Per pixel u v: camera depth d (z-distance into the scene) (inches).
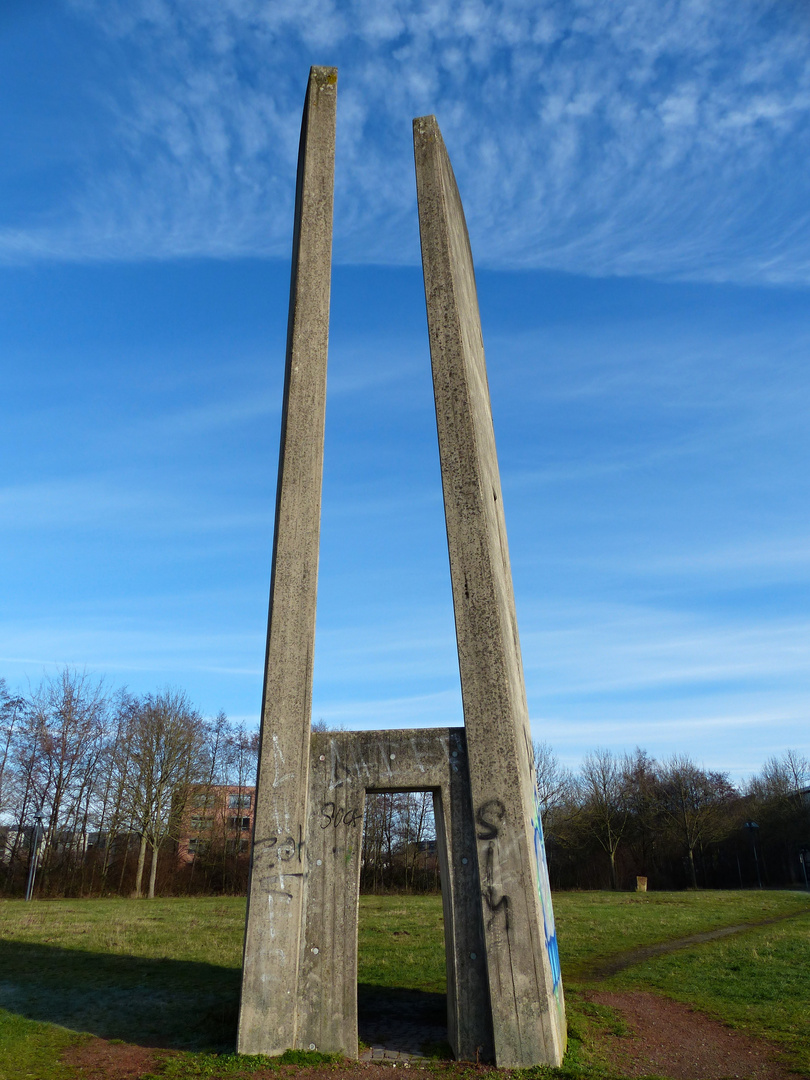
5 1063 310.5
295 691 348.8
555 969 363.9
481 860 319.9
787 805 1969.7
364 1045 332.5
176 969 515.8
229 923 794.2
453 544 360.2
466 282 470.0
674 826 2052.2
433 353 391.5
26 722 1619.1
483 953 316.5
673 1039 366.6
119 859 1638.8
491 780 327.9
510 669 356.5
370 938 673.6
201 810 1747.0
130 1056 323.3
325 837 336.5
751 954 596.4
